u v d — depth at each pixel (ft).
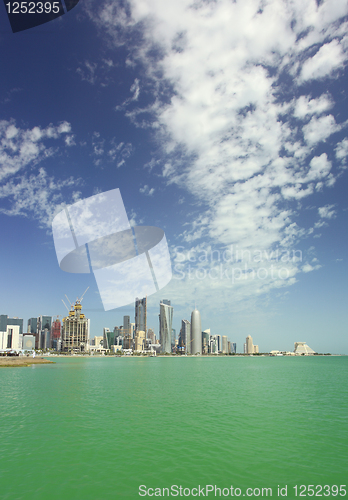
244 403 151.64
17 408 137.08
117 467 71.31
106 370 422.00
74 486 62.03
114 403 150.10
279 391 200.64
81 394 180.45
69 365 563.89
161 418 117.60
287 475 67.46
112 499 57.00
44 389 203.62
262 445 86.22
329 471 69.46
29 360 609.83
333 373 392.27
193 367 561.84
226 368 525.75
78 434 96.22
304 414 126.11
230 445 86.02
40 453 79.82
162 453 79.87
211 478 65.92
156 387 220.23
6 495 58.39
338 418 118.83
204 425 107.24
